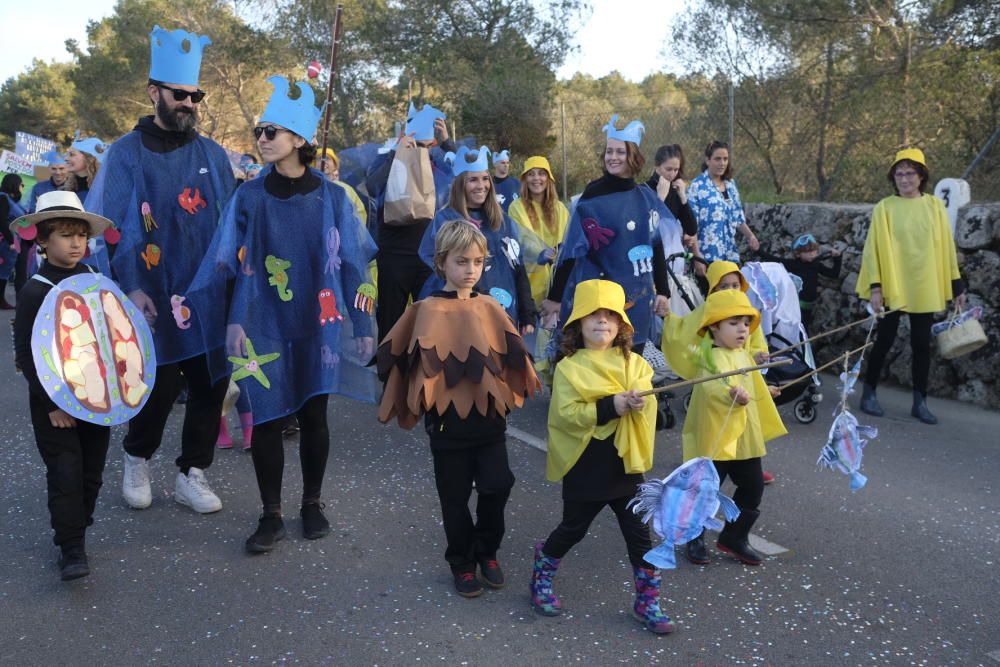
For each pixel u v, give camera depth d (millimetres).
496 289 5824
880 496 5426
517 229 6160
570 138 16547
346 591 4117
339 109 25734
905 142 13047
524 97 20344
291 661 3521
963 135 12398
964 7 12375
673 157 6859
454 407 3936
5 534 4723
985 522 5023
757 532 4887
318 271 4590
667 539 3373
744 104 14328
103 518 4945
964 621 3898
